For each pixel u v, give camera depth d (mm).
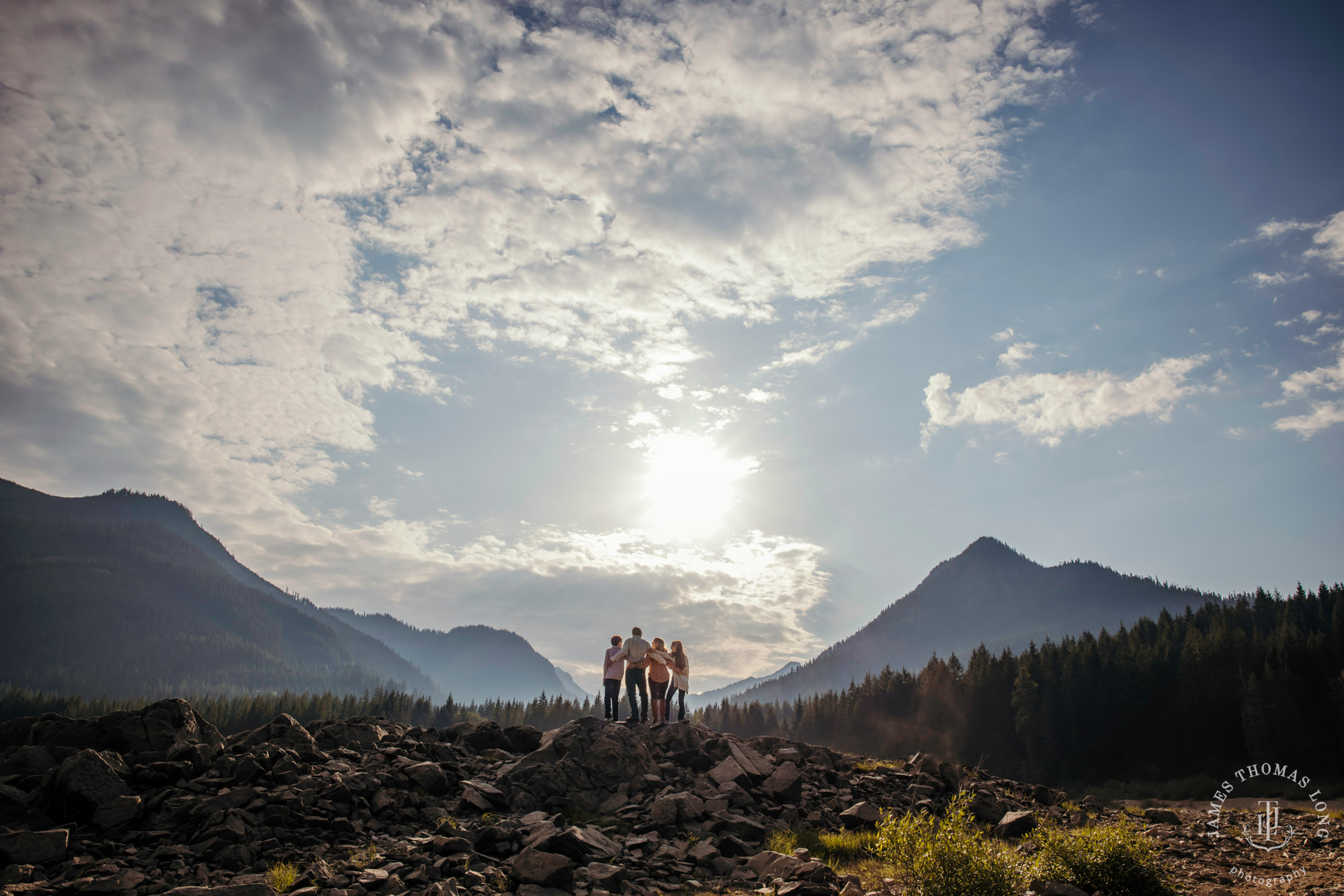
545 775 16297
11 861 10148
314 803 12938
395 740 18844
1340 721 66375
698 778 17906
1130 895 11242
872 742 119000
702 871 12648
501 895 10180
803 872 11883
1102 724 85438
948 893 9875
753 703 162250
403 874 10469
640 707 23719
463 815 14211
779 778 18281
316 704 165250
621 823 14922
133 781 13148
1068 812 21203
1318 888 12328
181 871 10203
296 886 9727
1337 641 75688
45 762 13531
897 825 11102
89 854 10742
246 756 14227
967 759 99625
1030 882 10984
